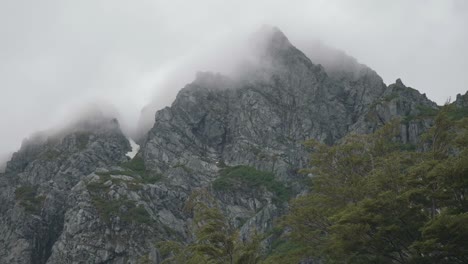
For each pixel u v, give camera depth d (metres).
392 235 50.00
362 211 49.56
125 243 198.75
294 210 64.81
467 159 45.91
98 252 196.50
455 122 56.84
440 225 43.59
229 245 63.97
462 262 47.53
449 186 48.00
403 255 53.12
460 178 46.81
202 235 64.25
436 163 49.97
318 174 66.25
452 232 43.97
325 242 60.88
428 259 47.44
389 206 49.72
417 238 49.69
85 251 197.38
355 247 51.91
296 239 63.56
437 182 49.06
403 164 59.94
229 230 67.81
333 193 62.50
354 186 59.34
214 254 63.84
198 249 63.47
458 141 53.00
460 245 45.53
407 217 49.91
